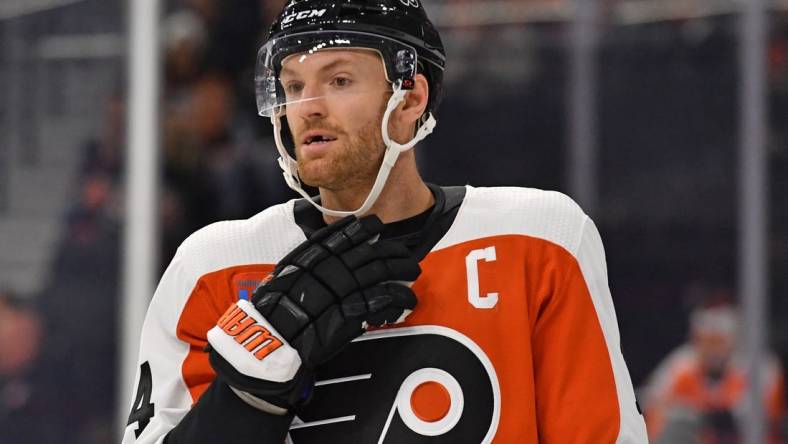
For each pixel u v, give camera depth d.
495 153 16.06
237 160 16.30
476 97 16.11
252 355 4.96
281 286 5.12
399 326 5.34
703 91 15.58
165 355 5.78
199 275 5.69
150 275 13.23
